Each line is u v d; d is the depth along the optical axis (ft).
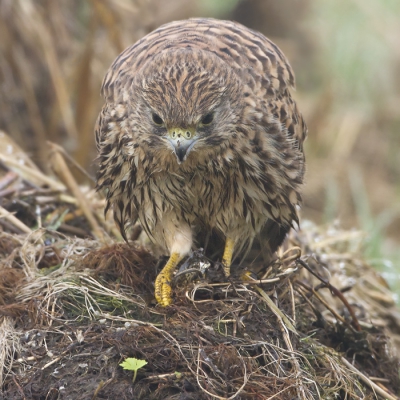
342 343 32.53
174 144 28.96
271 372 27.89
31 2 54.54
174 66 29.35
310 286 33.83
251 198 31.42
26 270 32.14
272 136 30.83
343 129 65.51
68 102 53.06
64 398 26.14
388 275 42.39
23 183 38.65
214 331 28.37
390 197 61.26
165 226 32.04
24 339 28.25
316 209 59.52
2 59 53.88
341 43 65.31
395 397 30.58
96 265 31.76
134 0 51.39
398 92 66.80
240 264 33.30
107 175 31.68
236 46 31.96
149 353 27.14
